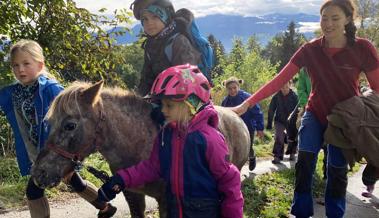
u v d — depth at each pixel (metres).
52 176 3.16
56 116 3.18
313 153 4.64
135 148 3.54
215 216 2.94
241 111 4.71
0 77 7.25
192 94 2.79
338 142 4.45
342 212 4.77
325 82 4.58
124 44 9.04
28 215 5.47
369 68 4.45
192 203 2.87
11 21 7.72
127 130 3.48
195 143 2.82
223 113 4.37
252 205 6.09
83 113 3.21
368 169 4.82
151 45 3.91
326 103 4.61
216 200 2.93
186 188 2.87
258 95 4.74
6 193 6.07
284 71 4.73
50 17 8.13
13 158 7.92
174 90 2.76
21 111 3.91
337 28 4.37
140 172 3.02
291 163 9.55
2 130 8.24
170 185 2.92
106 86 3.72
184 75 2.79
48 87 3.79
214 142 2.84
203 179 2.86
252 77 23.45
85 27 8.48
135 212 3.85
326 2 4.43
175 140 2.89
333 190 4.71
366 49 4.43
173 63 3.68
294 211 4.76
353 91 4.55
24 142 4.00
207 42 3.93
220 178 2.88
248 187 7.16
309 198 4.72
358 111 4.39
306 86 7.78
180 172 2.86
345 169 4.68
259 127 8.25
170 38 3.73
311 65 4.64
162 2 3.77
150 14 3.78
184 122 2.84
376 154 4.39
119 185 2.98
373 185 6.63
